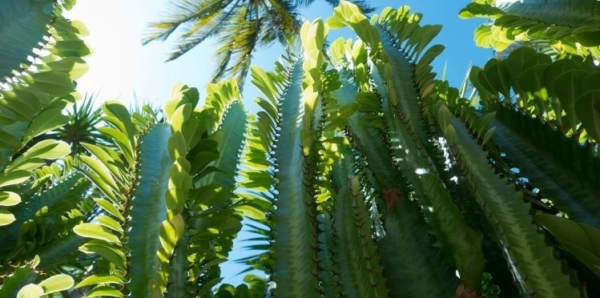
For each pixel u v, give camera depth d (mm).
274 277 1125
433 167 1301
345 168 1838
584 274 1135
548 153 1352
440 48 1733
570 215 1214
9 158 1580
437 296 1116
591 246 989
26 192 2236
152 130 1544
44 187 2387
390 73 1562
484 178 1188
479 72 1693
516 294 1153
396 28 1997
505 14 2062
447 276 1141
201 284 1397
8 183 1399
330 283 1198
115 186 1399
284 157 1444
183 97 1605
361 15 1946
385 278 1145
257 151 2156
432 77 1716
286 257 1157
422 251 1211
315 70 1608
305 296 1075
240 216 1812
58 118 1536
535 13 1923
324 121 1606
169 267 1125
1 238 2039
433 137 1463
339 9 2084
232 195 1943
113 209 1303
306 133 1377
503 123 1561
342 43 2447
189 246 1325
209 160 1480
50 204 2246
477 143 1316
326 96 2070
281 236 1206
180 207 1225
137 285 1128
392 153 1537
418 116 1505
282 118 1601
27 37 1271
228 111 2055
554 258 977
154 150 1468
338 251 1196
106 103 1452
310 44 1800
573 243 1007
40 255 1989
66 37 1445
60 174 2654
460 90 2242
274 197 1320
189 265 1271
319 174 1481
